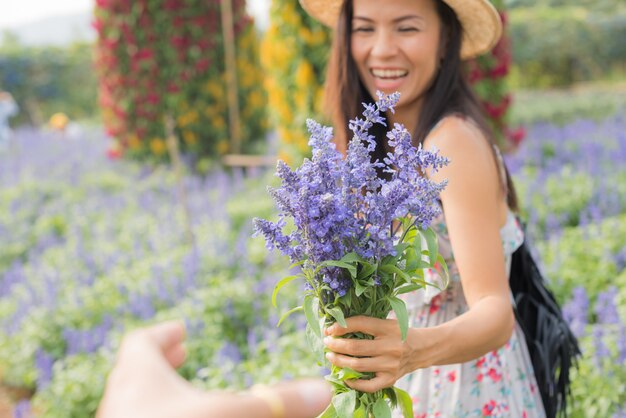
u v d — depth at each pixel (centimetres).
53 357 472
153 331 56
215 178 856
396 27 185
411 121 197
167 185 848
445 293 183
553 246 483
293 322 425
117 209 769
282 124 629
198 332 435
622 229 502
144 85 940
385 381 138
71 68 2298
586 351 312
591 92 1997
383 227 132
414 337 142
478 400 180
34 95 2250
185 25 929
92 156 1064
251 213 638
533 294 197
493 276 161
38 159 1059
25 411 385
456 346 149
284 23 590
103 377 407
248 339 431
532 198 629
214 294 462
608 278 432
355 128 137
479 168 166
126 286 524
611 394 286
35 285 571
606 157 820
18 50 2236
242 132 973
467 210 163
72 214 774
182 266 527
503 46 715
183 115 945
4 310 552
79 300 512
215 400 47
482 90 712
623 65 2575
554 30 2381
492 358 182
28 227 755
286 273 471
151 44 933
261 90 984
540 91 2258
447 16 189
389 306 140
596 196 638
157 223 673
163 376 49
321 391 55
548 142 940
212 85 946
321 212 127
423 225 133
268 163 789
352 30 196
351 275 133
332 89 205
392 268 133
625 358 300
